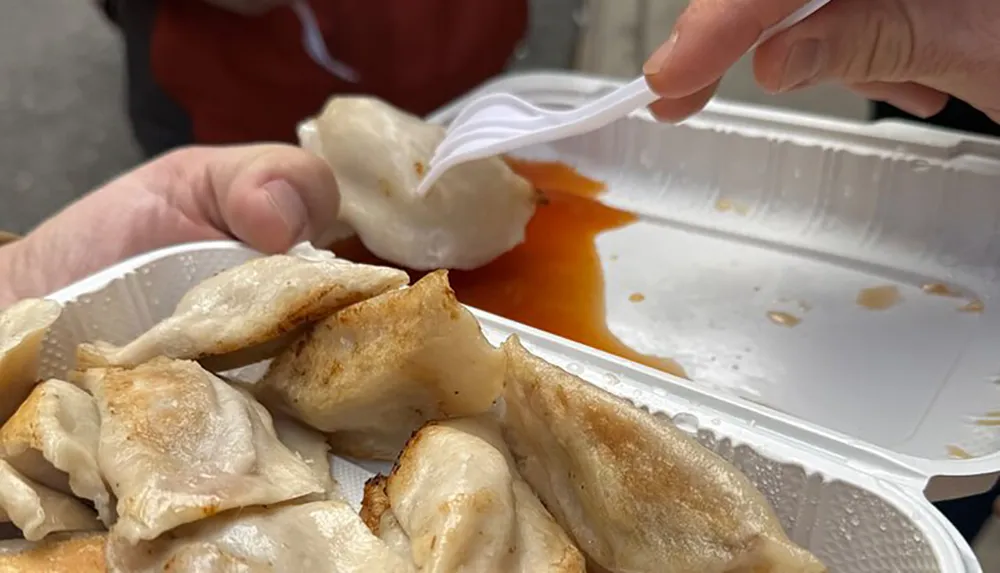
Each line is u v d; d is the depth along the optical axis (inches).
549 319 10.2
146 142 19.8
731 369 9.3
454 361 7.1
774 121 11.4
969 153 10.3
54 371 8.4
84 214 9.9
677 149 12.2
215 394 7.3
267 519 6.4
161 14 17.1
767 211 11.5
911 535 6.3
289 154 9.6
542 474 7.3
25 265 9.9
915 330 9.5
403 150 10.4
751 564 6.3
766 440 7.1
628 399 7.5
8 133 24.8
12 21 28.0
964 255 10.2
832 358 9.3
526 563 6.3
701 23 7.3
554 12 23.4
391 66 18.4
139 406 6.9
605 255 11.2
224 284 8.1
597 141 12.7
